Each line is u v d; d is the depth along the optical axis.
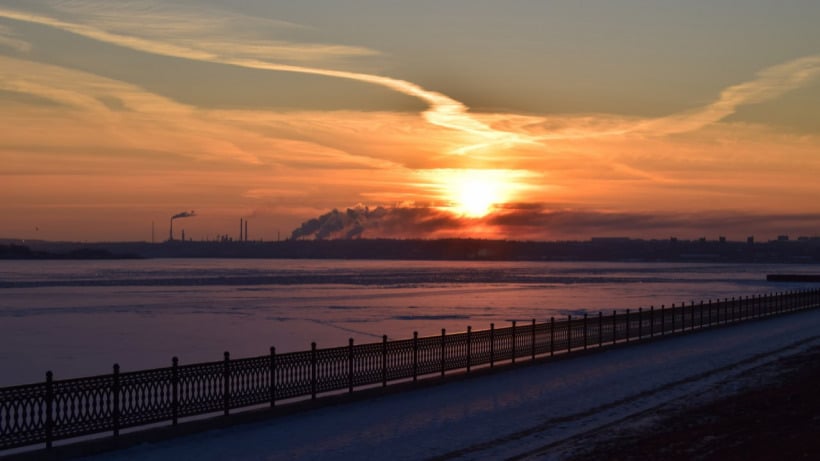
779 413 21.53
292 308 84.44
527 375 29.47
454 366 28.52
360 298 104.19
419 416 21.45
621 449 17.33
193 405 19.55
